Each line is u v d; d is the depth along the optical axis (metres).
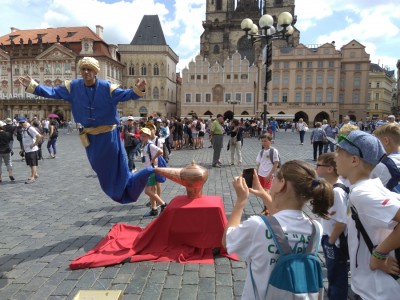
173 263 4.57
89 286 3.98
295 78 67.00
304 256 1.95
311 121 67.06
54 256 4.84
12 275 4.26
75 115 4.73
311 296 1.91
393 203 2.04
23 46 65.19
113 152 4.82
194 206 4.88
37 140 10.62
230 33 80.06
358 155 2.26
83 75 4.54
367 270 2.25
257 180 2.84
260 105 68.25
